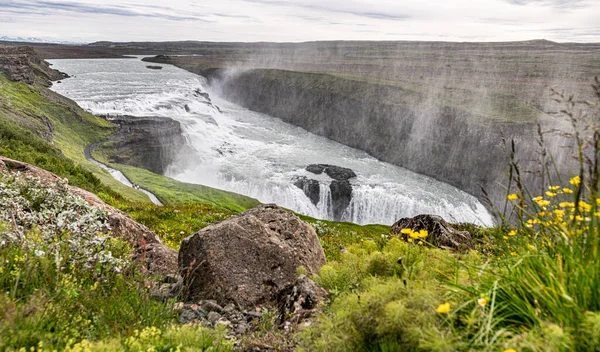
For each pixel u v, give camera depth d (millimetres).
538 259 3045
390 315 2994
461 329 2838
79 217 6633
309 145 158125
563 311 2584
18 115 92250
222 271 6746
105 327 4148
